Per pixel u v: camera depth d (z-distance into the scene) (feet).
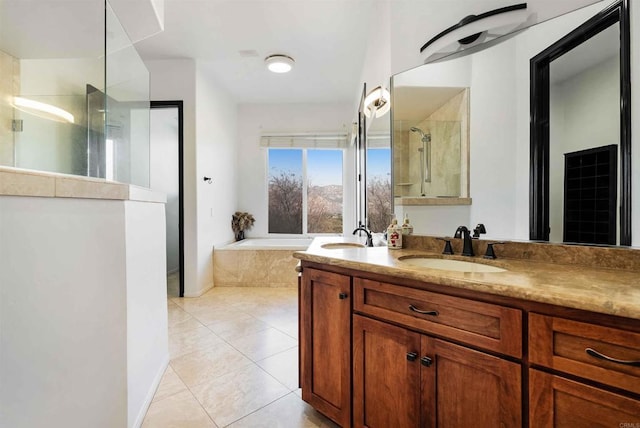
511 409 2.85
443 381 3.33
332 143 15.65
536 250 4.24
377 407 3.96
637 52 3.45
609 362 2.36
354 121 14.73
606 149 3.67
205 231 12.13
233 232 15.23
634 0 3.46
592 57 3.78
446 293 3.30
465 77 5.16
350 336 4.26
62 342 3.40
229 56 10.87
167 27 9.04
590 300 2.40
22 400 3.02
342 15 8.41
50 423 3.27
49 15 5.96
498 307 2.92
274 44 9.98
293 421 4.77
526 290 2.70
